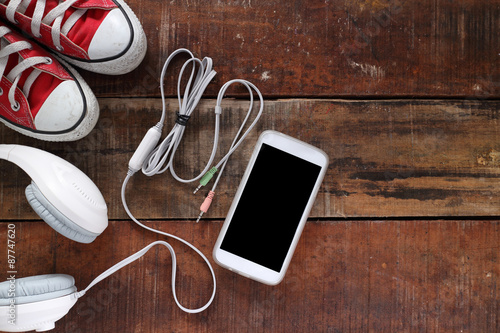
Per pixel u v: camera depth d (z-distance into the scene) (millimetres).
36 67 746
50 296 702
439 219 834
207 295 822
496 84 833
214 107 821
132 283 817
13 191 806
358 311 829
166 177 817
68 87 758
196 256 820
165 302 819
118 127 814
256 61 824
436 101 833
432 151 834
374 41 832
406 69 833
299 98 831
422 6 832
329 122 829
